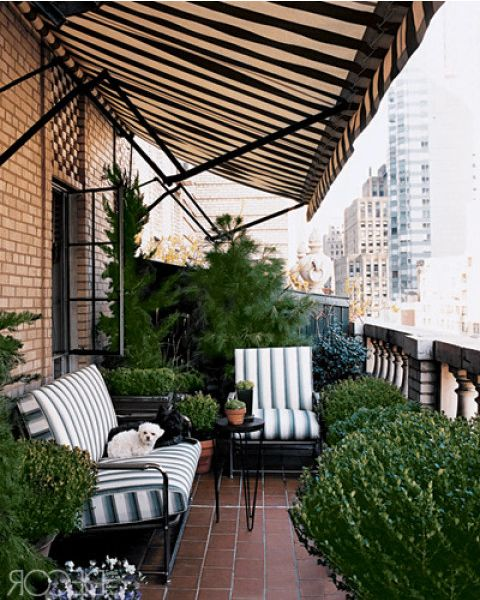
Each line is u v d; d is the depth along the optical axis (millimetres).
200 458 5848
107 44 4809
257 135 5871
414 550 2006
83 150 6926
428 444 2691
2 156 4039
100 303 7598
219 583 3660
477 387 4426
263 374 6441
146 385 6090
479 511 2070
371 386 5234
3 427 2602
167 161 14164
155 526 3691
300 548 4160
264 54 3535
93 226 6520
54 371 6477
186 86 5043
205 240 8414
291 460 6270
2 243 4523
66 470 3205
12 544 2533
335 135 4168
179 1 3252
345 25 2691
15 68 4801
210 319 7777
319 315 9516
